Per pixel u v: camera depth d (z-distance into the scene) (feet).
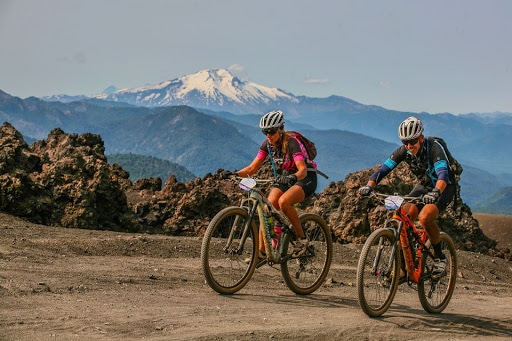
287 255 29.71
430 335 24.25
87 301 24.63
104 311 23.06
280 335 21.70
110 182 60.34
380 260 26.05
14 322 20.49
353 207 63.98
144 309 23.95
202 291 29.27
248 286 31.76
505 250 76.48
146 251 40.91
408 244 26.99
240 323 22.94
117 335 20.08
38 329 20.01
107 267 33.40
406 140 27.09
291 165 29.19
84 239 40.65
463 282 47.83
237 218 28.78
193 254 42.50
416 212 27.55
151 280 30.78
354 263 47.96
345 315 25.96
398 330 24.34
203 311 24.44
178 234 65.72
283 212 29.17
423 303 28.63
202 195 67.82
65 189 56.59
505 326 27.48
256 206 28.99
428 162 27.45
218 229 28.84
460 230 70.74
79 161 60.03
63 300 24.40
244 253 29.14
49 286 26.66
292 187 28.99
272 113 28.89
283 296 30.09
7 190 52.39
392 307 29.32
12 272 28.76
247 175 30.17
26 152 59.00
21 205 52.60
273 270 37.40
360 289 25.11
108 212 60.18
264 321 23.56
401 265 27.40
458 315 29.01
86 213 55.98
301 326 23.04
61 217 55.42
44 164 59.41
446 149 27.58
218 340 20.40
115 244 40.81
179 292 28.55
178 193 71.05
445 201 27.55
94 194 57.77
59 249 37.50
